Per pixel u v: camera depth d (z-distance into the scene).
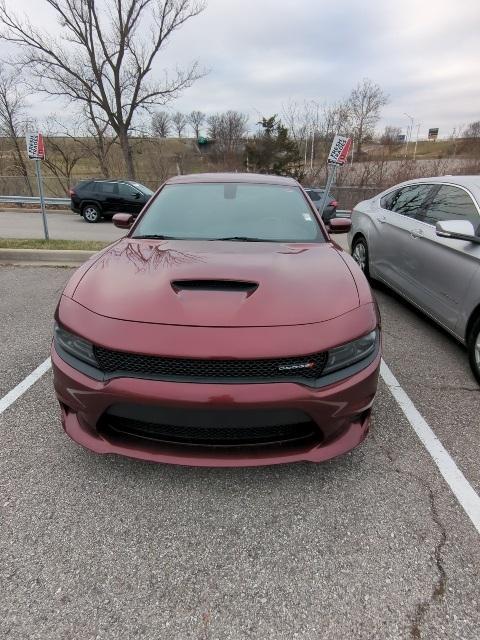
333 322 2.12
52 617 1.69
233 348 1.95
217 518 2.17
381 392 3.38
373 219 5.82
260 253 2.79
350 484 2.40
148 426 2.12
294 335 2.02
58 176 24.09
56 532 2.06
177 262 2.57
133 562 1.93
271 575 1.89
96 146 26.06
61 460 2.53
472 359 3.57
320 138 27.84
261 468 2.51
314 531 2.11
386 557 1.98
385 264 5.41
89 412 2.11
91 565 1.91
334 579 1.88
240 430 2.08
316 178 25.28
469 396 3.35
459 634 1.67
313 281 2.39
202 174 4.09
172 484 2.37
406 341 4.39
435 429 2.92
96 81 24.25
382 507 2.25
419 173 21.31
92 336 2.06
